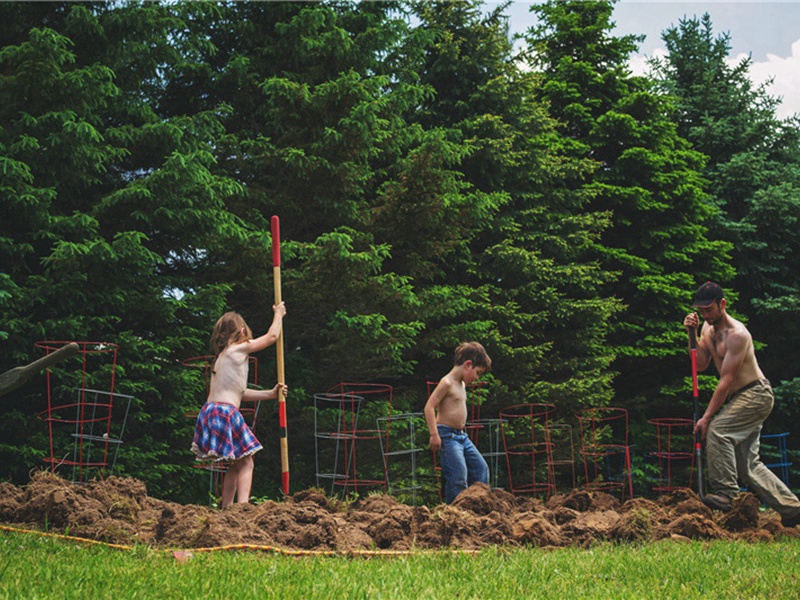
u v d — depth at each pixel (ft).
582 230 55.06
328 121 41.09
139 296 33.47
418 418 42.39
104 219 34.40
